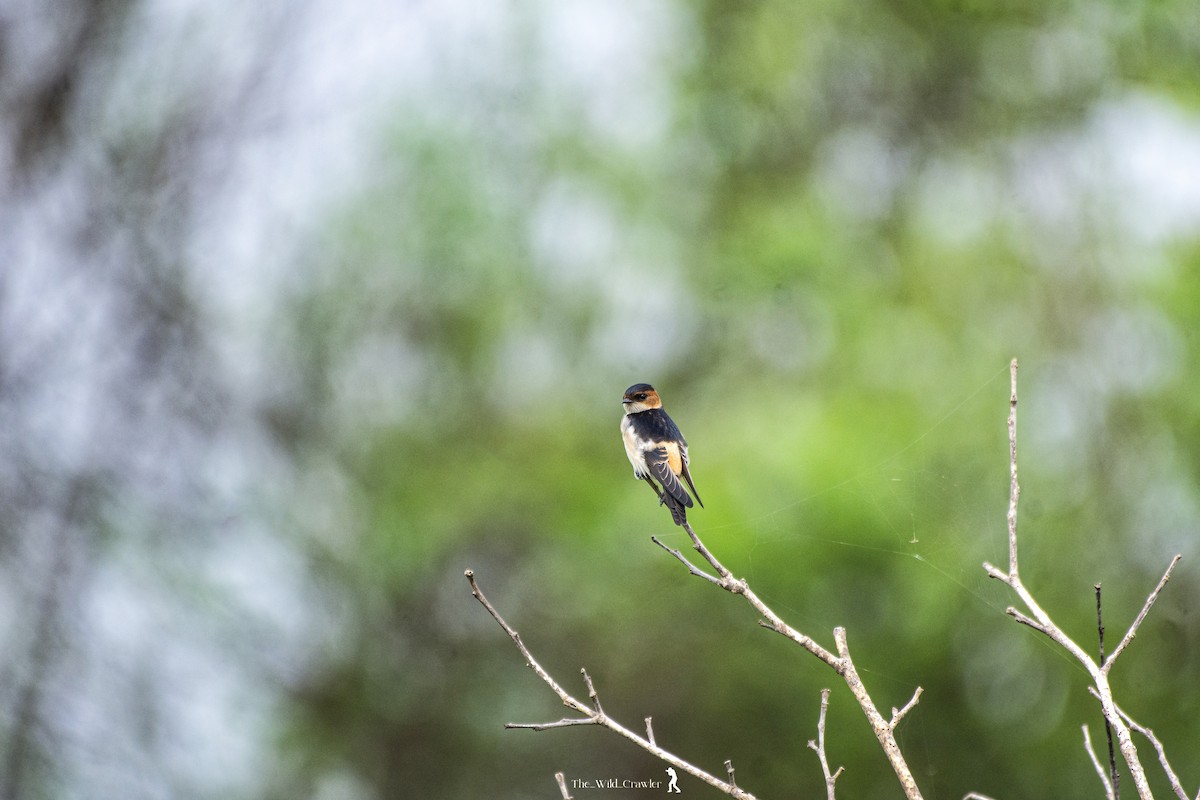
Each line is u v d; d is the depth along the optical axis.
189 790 16.27
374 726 19.14
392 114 18.11
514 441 18.81
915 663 16.31
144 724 16.05
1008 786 16.64
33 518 16.23
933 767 16.55
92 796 15.77
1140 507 16.45
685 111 18.75
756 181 19.00
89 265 17.23
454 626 19.12
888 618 16.41
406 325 18.62
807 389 17.44
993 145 18.78
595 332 18.72
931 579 15.67
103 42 17.50
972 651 16.59
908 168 19.27
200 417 17.41
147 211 17.59
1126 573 16.36
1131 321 17.00
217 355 17.70
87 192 17.48
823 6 18.77
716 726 18.17
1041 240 18.08
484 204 18.02
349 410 18.70
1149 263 16.98
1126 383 16.78
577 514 18.06
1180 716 16.16
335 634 18.70
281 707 18.33
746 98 18.70
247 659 17.50
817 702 16.72
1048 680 16.78
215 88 18.00
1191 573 16.12
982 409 16.67
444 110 18.22
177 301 17.48
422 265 18.19
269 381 18.19
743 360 18.20
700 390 18.53
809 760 17.02
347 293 18.36
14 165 17.06
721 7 19.02
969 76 19.34
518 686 19.05
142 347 17.31
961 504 15.98
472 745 19.22
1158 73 17.86
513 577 19.00
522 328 18.73
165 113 17.86
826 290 17.55
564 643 18.97
